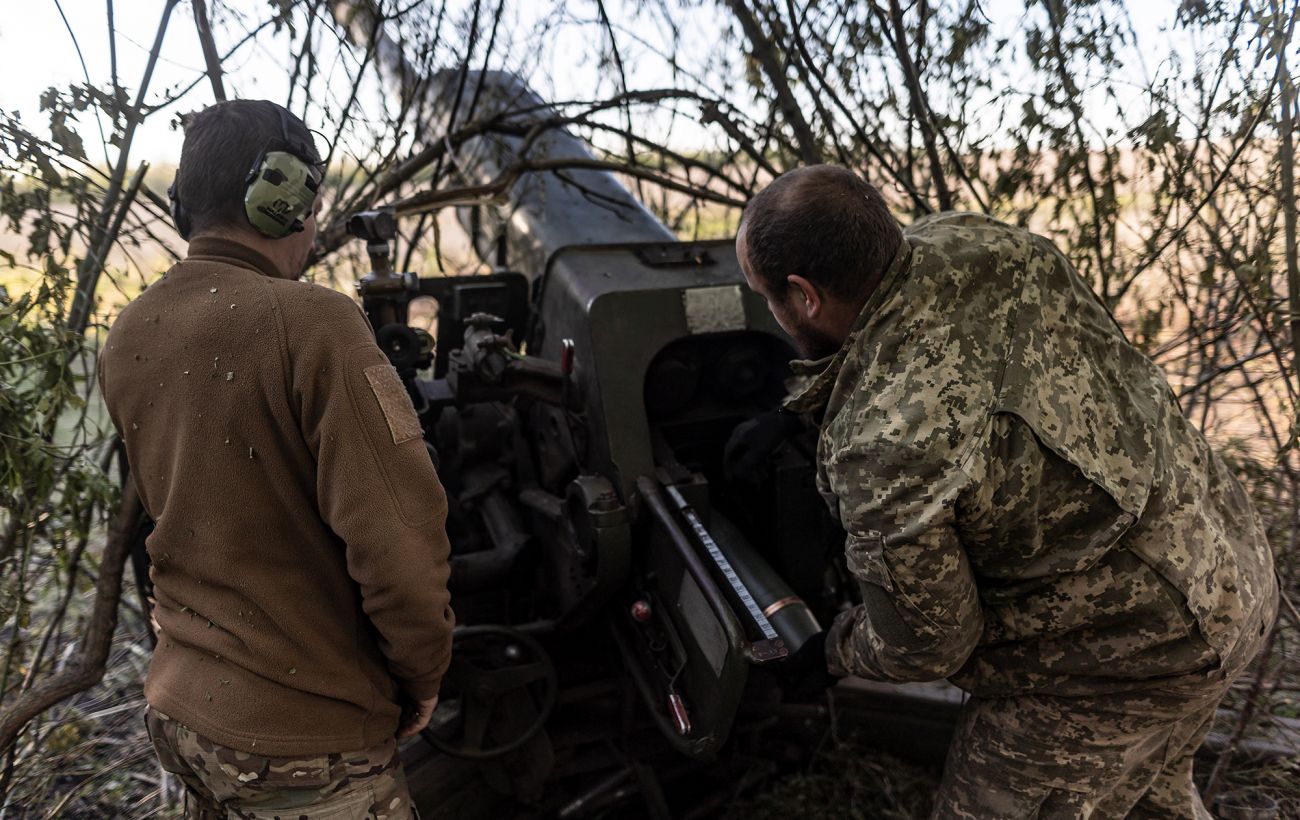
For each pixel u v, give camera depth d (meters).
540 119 2.94
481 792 1.99
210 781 1.25
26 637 2.36
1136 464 1.29
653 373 1.94
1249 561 1.43
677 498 1.77
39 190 1.87
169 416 1.18
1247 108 1.87
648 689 1.91
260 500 1.18
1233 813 1.98
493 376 1.90
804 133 2.48
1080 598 1.32
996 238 1.33
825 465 1.33
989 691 1.48
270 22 2.05
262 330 1.14
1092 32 2.02
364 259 3.31
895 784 2.15
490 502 2.25
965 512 1.21
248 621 1.21
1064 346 1.30
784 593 1.77
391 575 1.15
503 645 2.04
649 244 2.13
